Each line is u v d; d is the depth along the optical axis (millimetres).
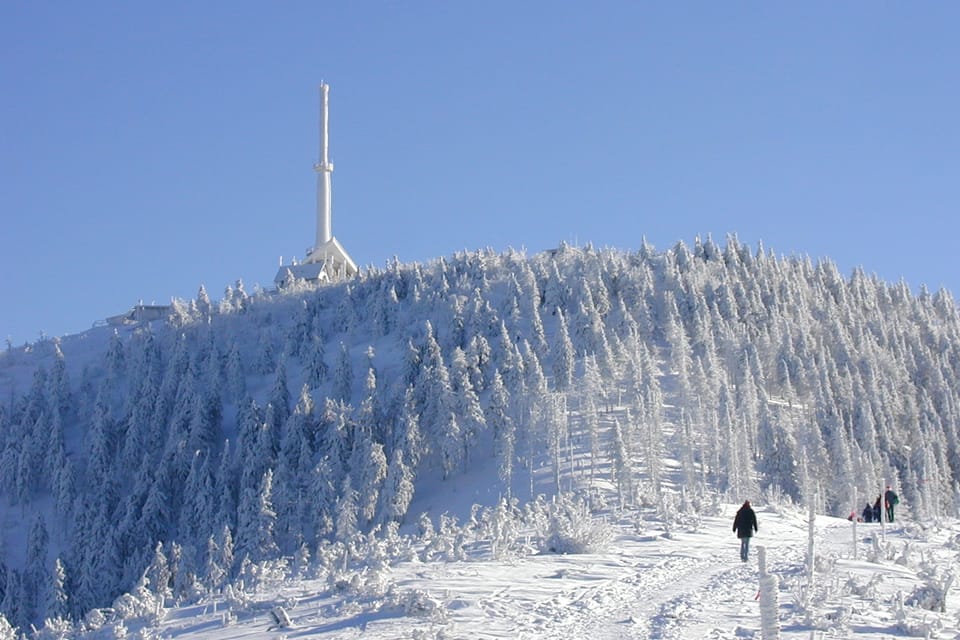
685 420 94500
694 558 34656
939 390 127875
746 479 85750
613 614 24562
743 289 141875
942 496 102312
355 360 139750
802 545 38688
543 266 152000
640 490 69312
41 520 101812
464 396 104125
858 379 119375
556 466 90375
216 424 122625
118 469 118625
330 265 191250
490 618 24141
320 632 23938
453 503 94750
